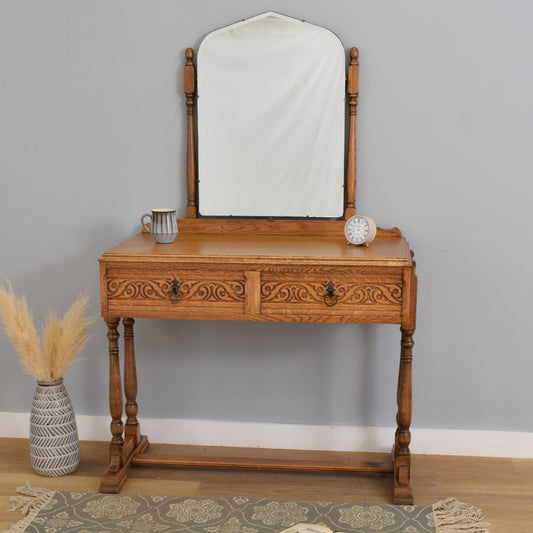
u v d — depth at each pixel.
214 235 3.12
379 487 2.94
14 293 3.33
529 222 3.04
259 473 3.06
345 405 3.26
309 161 3.07
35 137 3.19
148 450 3.26
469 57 2.96
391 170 3.06
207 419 3.34
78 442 3.19
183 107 3.11
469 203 3.06
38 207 3.25
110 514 2.73
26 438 3.43
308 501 2.82
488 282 3.11
